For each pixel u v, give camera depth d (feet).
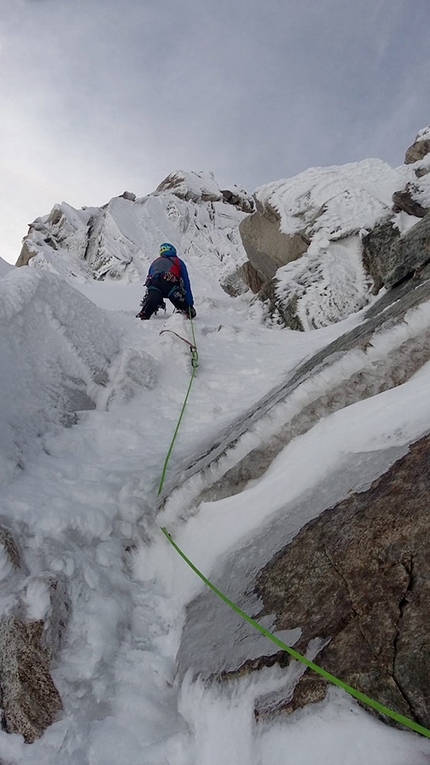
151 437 12.04
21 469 9.47
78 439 11.33
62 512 8.21
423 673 3.90
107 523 8.50
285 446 8.14
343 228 24.22
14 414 10.93
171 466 10.44
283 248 27.12
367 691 4.09
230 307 27.71
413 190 23.47
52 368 13.17
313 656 4.58
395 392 7.30
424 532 4.81
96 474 9.94
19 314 13.28
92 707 5.62
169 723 5.46
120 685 5.97
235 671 5.07
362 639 4.43
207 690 5.24
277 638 5.03
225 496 8.18
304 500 6.61
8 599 6.31
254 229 29.25
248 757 4.44
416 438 6.04
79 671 5.92
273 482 7.47
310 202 27.02
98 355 14.98
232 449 8.40
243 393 14.19
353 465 6.46
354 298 22.26
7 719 5.28
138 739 5.25
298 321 21.88
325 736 4.07
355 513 5.60
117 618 6.82
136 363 14.66
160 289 22.21
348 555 5.24
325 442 7.27
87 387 13.71
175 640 6.51
